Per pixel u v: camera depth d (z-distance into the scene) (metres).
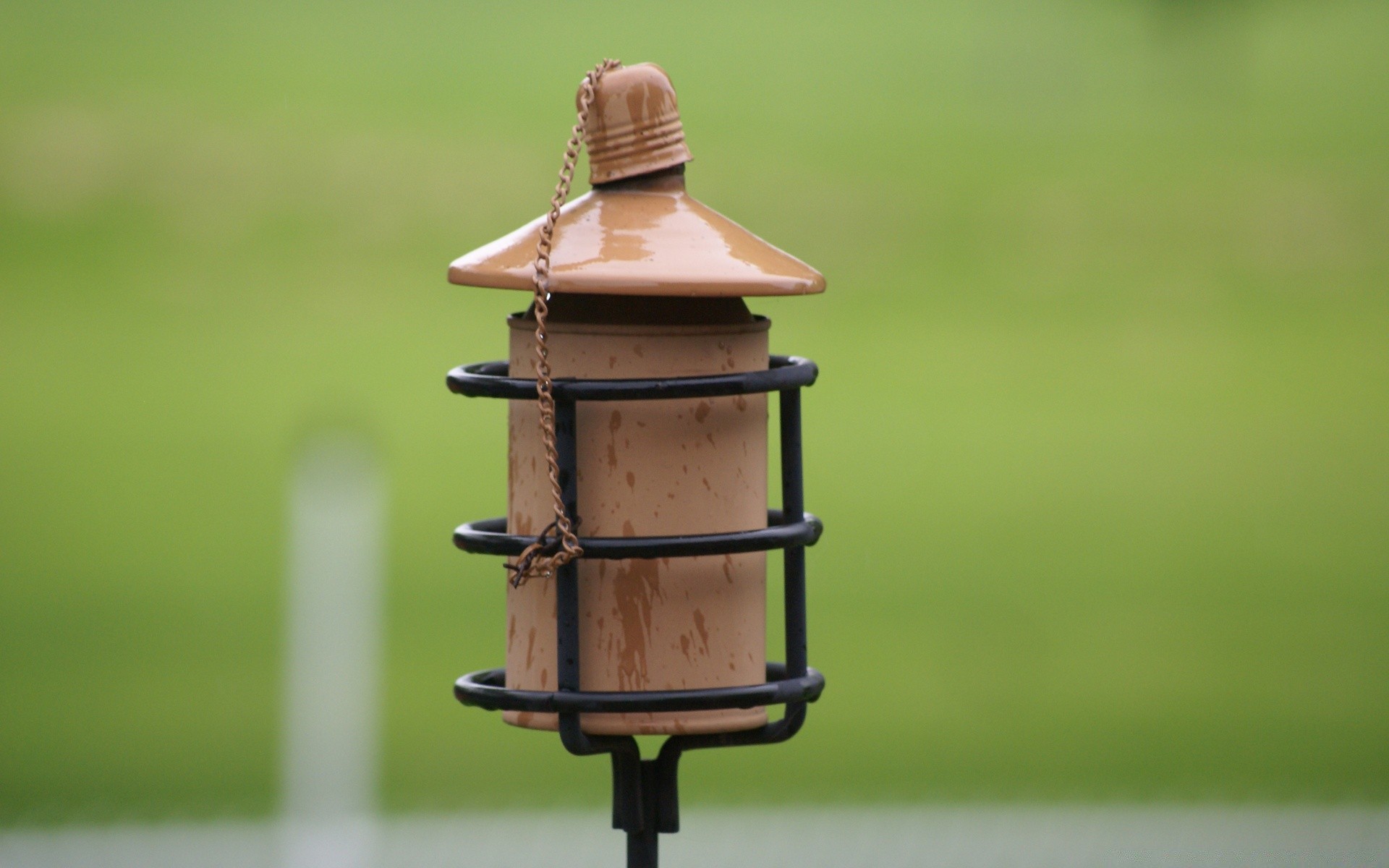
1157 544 32.19
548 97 56.50
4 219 47.44
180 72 56.00
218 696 24.25
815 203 51.00
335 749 19.05
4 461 34.88
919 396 40.22
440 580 29.42
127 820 18.44
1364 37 63.72
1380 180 52.44
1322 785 20.19
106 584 29.48
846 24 64.44
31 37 56.62
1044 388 41.06
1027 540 32.22
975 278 47.28
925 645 26.77
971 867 16.36
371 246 46.62
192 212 48.00
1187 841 17.05
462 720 22.95
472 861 17.31
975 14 65.06
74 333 41.56
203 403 38.38
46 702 23.59
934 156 54.31
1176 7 62.91
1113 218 51.03
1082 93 59.53
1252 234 50.62
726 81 59.00
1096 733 22.83
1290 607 28.88
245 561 30.88
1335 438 37.94
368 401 38.38
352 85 56.00
